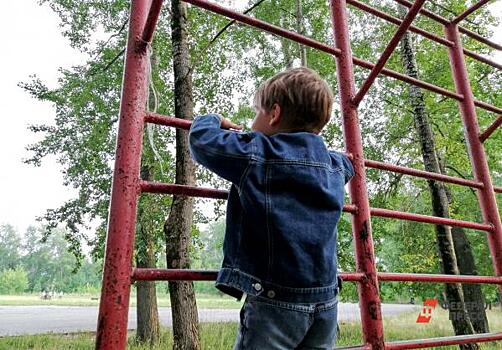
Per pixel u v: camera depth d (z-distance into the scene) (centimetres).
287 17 1252
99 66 1127
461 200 1475
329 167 140
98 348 119
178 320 584
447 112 1110
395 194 1252
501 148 1270
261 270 122
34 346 1152
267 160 129
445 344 196
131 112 141
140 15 152
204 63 1055
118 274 125
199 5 166
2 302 4744
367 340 173
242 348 123
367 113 1289
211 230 6366
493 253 248
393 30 1188
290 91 141
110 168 1154
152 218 1027
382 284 1603
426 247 1233
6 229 9250
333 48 206
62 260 8575
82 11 1162
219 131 134
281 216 123
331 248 132
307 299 123
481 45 1027
